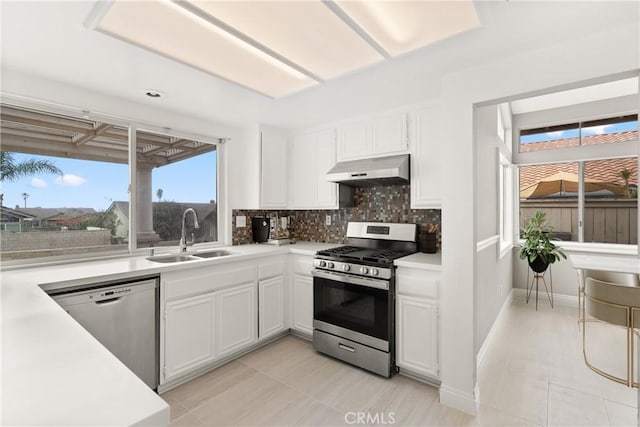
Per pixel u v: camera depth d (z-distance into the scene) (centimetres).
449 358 204
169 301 220
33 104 211
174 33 151
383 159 276
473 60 184
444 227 207
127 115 252
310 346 294
